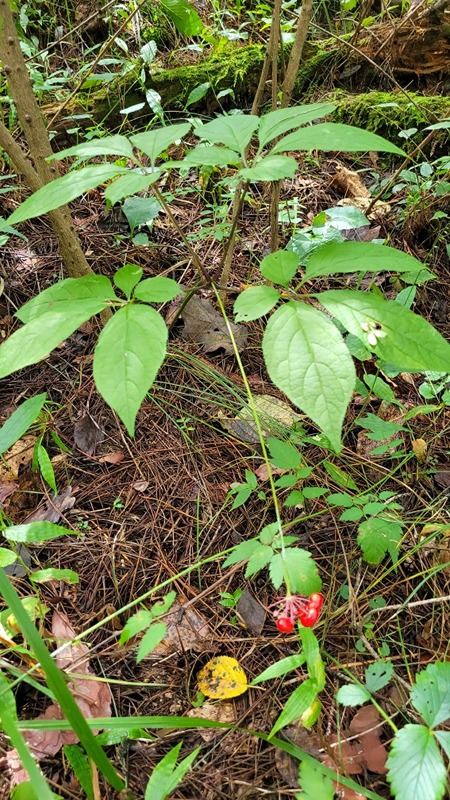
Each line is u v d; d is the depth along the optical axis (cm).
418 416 63
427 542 51
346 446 62
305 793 35
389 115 92
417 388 67
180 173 85
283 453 49
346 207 71
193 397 66
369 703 43
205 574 52
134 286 41
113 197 37
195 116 102
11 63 56
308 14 56
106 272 76
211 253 79
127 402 33
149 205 74
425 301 74
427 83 101
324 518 55
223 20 122
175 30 115
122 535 54
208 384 67
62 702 31
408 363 38
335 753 40
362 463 59
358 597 49
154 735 42
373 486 54
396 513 53
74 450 61
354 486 52
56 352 70
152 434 63
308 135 39
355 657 46
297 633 47
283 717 34
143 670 46
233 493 57
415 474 58
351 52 101
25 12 109
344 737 41
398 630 46
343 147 37
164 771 35
